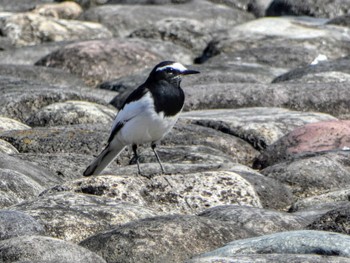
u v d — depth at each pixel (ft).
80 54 90.12
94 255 34.50
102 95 76.28
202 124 64.18
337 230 38.50
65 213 39.27
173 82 47.93
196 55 103.81
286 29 100.63
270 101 71.82
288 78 80.28
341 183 51.60
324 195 47.37
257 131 62.18
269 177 50.83
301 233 35.22
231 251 34.91
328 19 117.29
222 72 81.00
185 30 104.94
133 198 44.04
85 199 41.14
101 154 49.39
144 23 114.21
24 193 44.75
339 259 32.86
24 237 34.47
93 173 49.49
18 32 106.73
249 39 98.78
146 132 47.96
